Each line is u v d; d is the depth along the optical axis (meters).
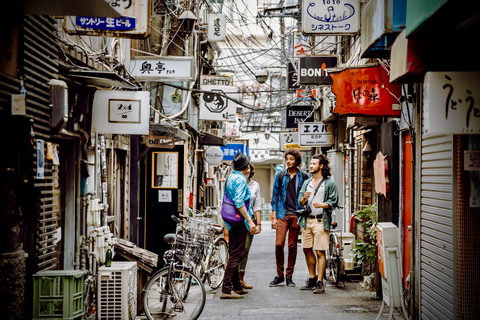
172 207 10.41
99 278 6.38
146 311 6.83
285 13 15.22
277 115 33.38
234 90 14.39
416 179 6.62
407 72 4.40
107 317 6.38
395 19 5.48
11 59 4.54
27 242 5.15
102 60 7.38
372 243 8.41
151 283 6.89
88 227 7.14
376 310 7.30
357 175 11.78
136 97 7.03
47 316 5.04
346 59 13.30
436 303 5.82
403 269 7.59
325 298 8.19
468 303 5.05
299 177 9.33
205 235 7.51
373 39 5.97
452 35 4.35
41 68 5.19
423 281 6.34
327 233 8.71
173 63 9.16
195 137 17.61
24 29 4.74
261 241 20.28
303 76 10.91
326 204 8.63
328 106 14.37
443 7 3.59
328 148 18.56
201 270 9.01
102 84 6.56
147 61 9.20
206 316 7.10
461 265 5.07
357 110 7.25
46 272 5.15
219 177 28.47
